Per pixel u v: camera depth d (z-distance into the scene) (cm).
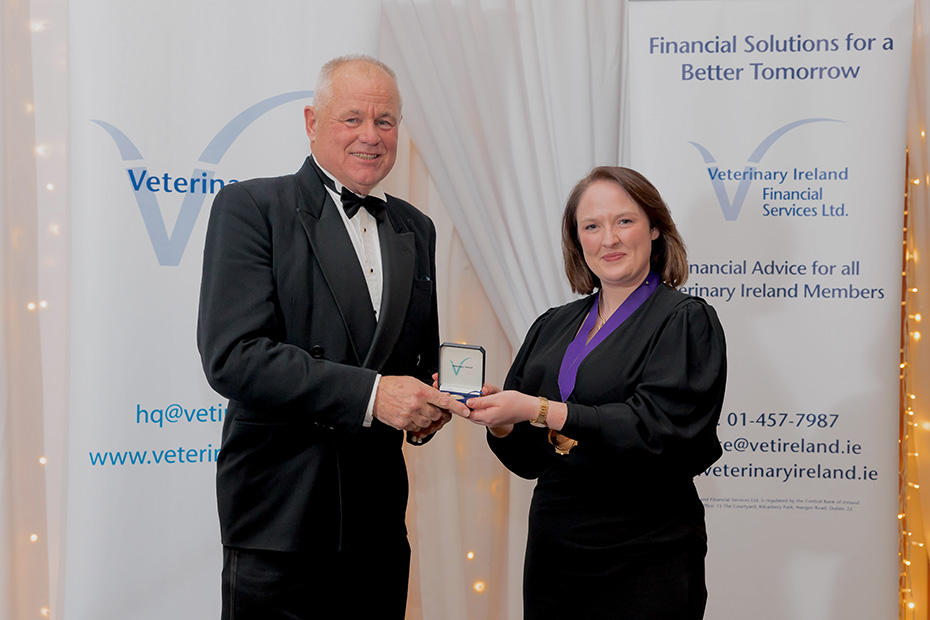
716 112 299
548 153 293
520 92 292
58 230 272
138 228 265
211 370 193
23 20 263
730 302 300
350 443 204
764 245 298
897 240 294
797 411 297
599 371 196
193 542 271
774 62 297
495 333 304
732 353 299
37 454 267
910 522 317
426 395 191
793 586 297
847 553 296
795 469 298
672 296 201
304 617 201
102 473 262
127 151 264
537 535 204
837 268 296
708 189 300
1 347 251
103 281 262
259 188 206
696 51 299
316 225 205
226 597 202
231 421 207
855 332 296
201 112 270
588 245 202
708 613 300
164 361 268
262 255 200
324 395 190
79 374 261
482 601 304
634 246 198
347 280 203
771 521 298
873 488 295
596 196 201
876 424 294
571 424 185
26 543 263
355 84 207
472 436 304
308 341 202
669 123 300
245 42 273
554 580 199
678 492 197
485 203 291
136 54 264
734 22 297
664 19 300
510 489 301
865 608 294
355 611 210
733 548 299
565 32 292
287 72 274
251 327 193
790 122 297
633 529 191
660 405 186
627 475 192
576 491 197
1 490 251
